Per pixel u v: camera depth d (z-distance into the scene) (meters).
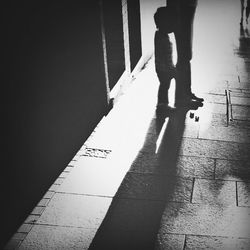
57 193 4.93
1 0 4.27
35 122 5.28
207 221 4.29
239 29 12.85
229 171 5.25
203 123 6.63
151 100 7.71
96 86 6.88
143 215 4.45
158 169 5.37
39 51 5.27
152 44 11.24
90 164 5.57
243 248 3.88
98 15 6.31
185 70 7.14
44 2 5.29
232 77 8.69
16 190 4.80
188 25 6.68
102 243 4.04
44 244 4.07
